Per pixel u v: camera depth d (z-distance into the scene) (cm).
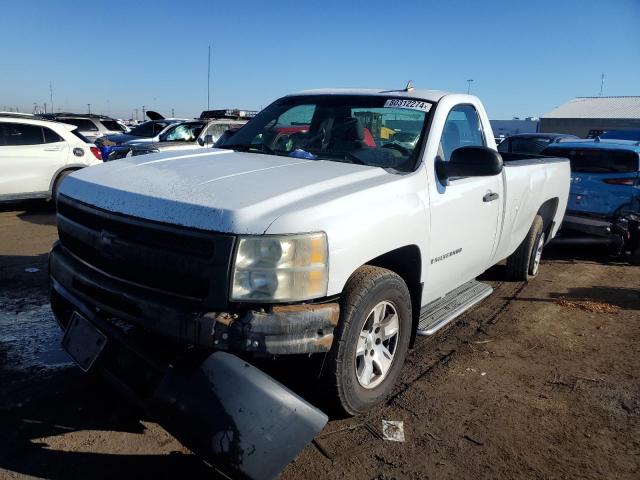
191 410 242
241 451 234
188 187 292
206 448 237
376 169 347
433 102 404
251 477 234
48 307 494
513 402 365
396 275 326
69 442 298
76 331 309
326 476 281
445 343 458
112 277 291
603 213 779
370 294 301
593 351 455
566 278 673
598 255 819
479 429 330
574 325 512
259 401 240
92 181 325
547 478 290
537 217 615
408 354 432
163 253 266
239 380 242
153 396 255
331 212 278
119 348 294
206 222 258
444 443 314
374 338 328
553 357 439
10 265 627
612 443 324
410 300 346
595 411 358
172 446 300
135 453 292
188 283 263
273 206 270
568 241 782
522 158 666
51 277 345
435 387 379
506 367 417
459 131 432
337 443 308
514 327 500
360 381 319
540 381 397
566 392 382
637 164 764
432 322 401
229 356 249
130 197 289
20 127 977
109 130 2097
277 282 256
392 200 321
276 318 254
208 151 413
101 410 331
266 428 238
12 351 403
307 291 264
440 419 339
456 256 409
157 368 262
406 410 347
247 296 253
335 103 434
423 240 350
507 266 632
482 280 645
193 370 251
